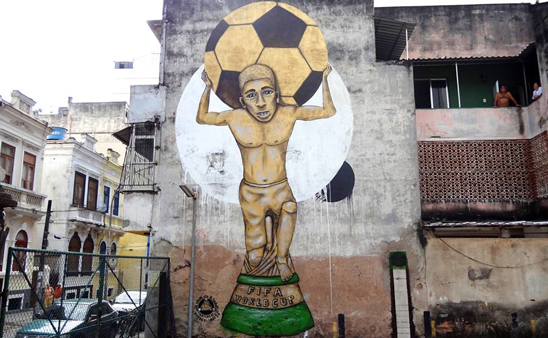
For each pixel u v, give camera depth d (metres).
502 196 13.30
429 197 13.34
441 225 11.91
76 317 10.05
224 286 12.49
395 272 12.28
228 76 13.71
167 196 13.19
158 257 11.98
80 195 27.55
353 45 13.74
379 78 13.54
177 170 13.32
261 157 13.15
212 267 12.63
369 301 12.21
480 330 11.91
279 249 12.59
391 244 12.53
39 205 23.81
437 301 12.13
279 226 12.72
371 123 13.27
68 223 25.45
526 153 13.54
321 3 14.02
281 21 13.93
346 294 12.27
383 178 12.94
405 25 13.97
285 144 13.19
